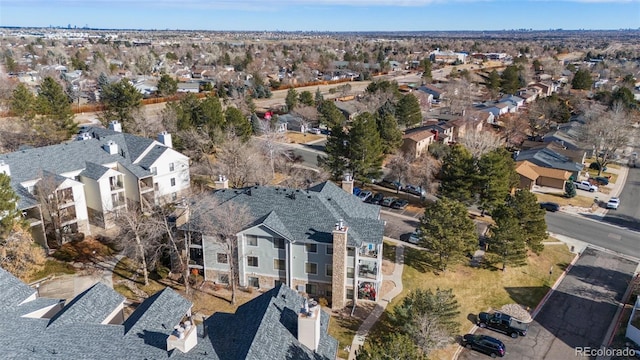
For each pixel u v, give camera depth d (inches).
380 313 1640.0
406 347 1068.5
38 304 1208.8
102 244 2031.3
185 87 5590.6
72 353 945.5
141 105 3523.6
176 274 1812.3
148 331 1027.3
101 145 2379.4
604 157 3353.8
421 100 5285.4
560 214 2650.1
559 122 4505.4
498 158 2380.7
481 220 2452.0
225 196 1833.2
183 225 1695.4
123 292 1676.9
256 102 5433.1
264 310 1072.8
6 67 6584.6
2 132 3014.3
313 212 1710.1
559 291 1884.8
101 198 2144.4
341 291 1632.6
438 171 2800.2
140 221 1849.2
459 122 4060.0
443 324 1416.1
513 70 6048.2
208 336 1042.7
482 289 1857.8
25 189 1984.5
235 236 1665.8
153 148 2423.7
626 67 7815.0
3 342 984.9
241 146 2711.6
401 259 2001.7
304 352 1025.5
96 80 5777.6
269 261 1708.9
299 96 5147.6
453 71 7519.7
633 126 4045.3
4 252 1508.4
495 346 1478.8
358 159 2704.2
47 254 1900.8
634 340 1546.5
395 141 3312.0
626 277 1999.3
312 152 3627.0
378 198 2652.6
